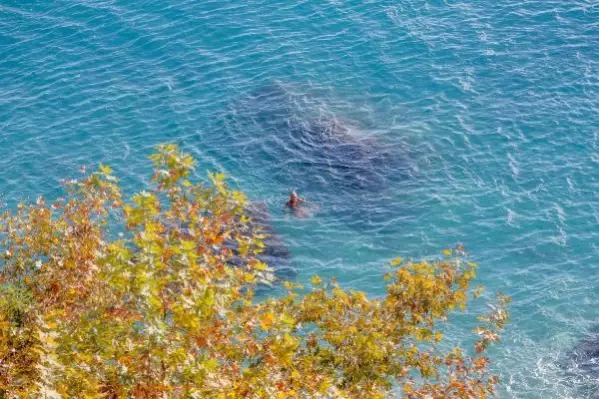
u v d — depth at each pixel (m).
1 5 58.91
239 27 55.56
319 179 42.72
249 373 17.19
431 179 42.66
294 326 20.42
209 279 16.50
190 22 56.19
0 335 18.94
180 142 45.56
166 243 17.42
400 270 21.56
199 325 16.73
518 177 42.53
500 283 36.50
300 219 40.03
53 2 59.22
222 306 16.67
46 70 52.03
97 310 18.42
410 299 21.27
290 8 57.41
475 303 35.31
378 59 52.06
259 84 50.25
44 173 43.41
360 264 37.59
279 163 43.81
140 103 48.78
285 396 16.73
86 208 22.27
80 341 17.72
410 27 54.84
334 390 17.84
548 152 44.19
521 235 39.03
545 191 41.56
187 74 51.34
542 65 50.94
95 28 56.00
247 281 17.55
